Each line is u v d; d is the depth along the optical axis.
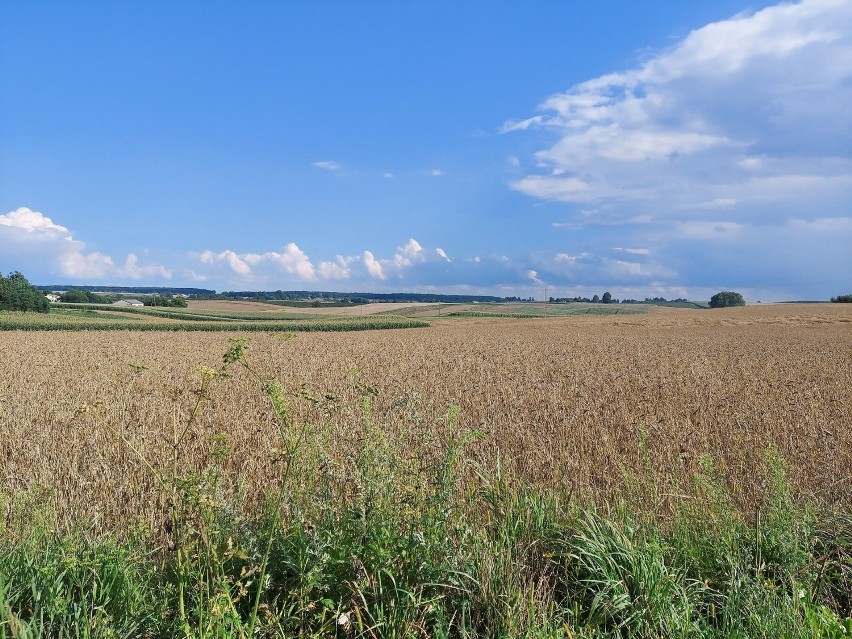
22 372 20.86
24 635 3.41
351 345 38.41
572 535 5.20
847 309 85.38
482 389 16.64
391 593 4.14
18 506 5.63
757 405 14.18
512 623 3.86
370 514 4.48
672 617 4.08
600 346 38.09
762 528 5.41
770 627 3.96
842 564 5.02
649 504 6.59
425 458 6.92
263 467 7.74
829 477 7.92
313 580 3.98
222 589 3.71
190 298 156.88
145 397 13.93
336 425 8.56
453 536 4.81
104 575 4.17
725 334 52.75
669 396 15.73
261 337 45.09
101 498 6.84
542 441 9.73
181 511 4.37
